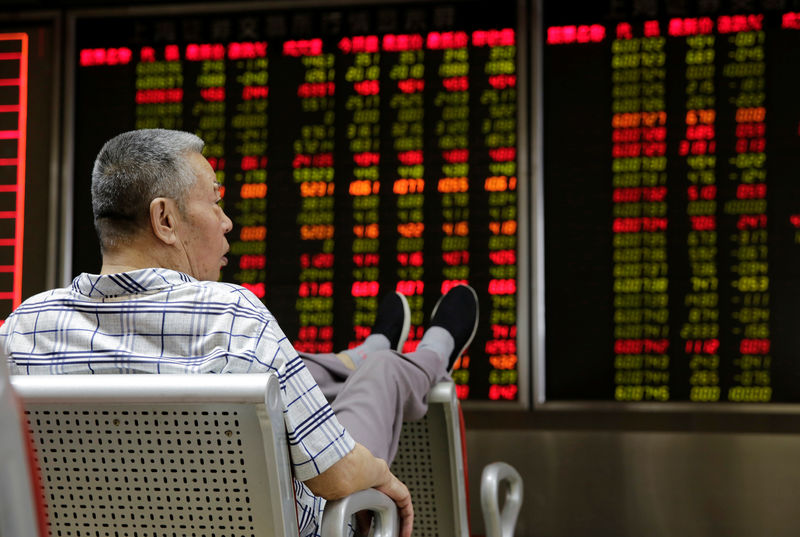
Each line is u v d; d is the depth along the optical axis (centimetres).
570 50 277
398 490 115
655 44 272
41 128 294
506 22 280
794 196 262
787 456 257
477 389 273
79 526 98
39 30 298
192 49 294
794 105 264
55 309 105
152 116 294
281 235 285
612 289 270
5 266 290
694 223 266
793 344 259
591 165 273
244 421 89
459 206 278
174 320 100
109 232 111
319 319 281
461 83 281
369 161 283
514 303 273
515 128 277
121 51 296
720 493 260
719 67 268
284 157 287
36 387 91
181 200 111
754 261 262
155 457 93
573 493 268
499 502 272
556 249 273
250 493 92
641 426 266
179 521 95
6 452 40
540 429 272
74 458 96
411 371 136
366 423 120
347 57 287
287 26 290
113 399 89
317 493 102
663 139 270
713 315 264
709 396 262
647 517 264
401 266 279
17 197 292
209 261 116
